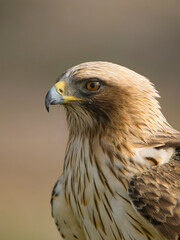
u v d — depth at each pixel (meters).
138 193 7.46
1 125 21.50
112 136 7.92
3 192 17.44
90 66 8.26
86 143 8.09
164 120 8.27
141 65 25.64
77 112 8.26
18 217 15.94
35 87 24.36
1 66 25.80
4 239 15.09
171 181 7.49
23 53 26.98
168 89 23.28
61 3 30.36
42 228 15.41
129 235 7.72
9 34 28.47
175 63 25.66
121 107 8.01
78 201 8.13
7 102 23.17
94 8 29.80
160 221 7.34
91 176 7.93
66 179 8.34
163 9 29.05
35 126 21.27
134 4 29.67
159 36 27.28
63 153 18.41
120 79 8.10
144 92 8.12
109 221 7.85
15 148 20.05
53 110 17.55
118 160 7.78
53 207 8.55
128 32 27.91
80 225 8.48
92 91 8.15
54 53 27.00
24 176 18.36
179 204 7.34
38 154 19.39
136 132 7.94
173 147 7.81
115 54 26.61
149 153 7.76
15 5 29.91
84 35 28.09
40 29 28.64
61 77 8.42
